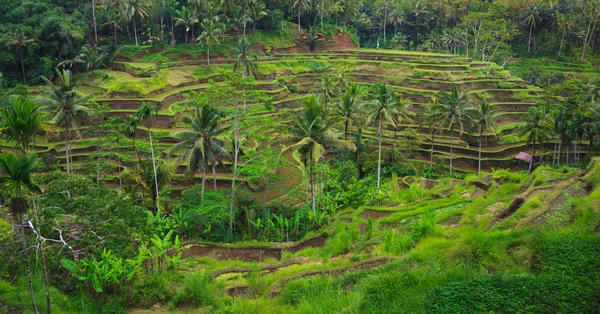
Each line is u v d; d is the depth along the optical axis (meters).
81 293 14.81
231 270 18.59
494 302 9.09
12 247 14.95
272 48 81.44
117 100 52.91
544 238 11.30
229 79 32.56
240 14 80.69
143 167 34.53
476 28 96.94
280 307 12.12
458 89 67.56
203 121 31.38
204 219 31.89
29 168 11.91
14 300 13.16
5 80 55.41
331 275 13.94
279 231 30.25
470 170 52.66
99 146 39.94
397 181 43.03
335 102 59.62
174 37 79.56
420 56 79.88
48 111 35.19
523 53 98.88
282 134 32.75
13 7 64.94
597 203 13.44
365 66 75.69
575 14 97.81
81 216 16.12
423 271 11.48
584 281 9.27
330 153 54.84
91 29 71.69
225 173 44.69
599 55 93.81
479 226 16.91
